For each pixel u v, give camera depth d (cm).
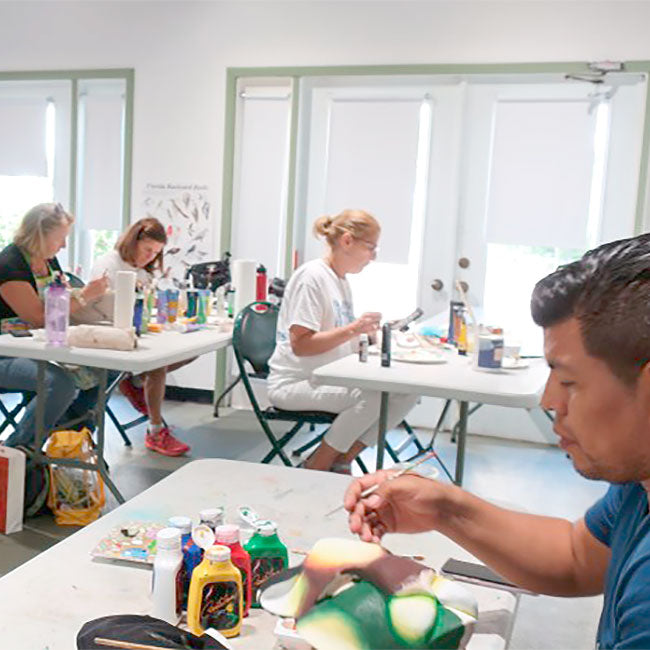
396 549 117
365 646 74
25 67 529
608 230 443
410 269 480
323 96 484
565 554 102
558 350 68
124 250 379
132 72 508
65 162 542
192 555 97
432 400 475
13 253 319
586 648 226
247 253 507
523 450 438
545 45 436
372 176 480
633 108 433
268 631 94
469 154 464
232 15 487
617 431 65
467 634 79
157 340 317
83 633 85
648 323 62
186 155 505
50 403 302
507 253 466
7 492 282
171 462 382
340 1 466
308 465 313
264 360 348
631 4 420
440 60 454
